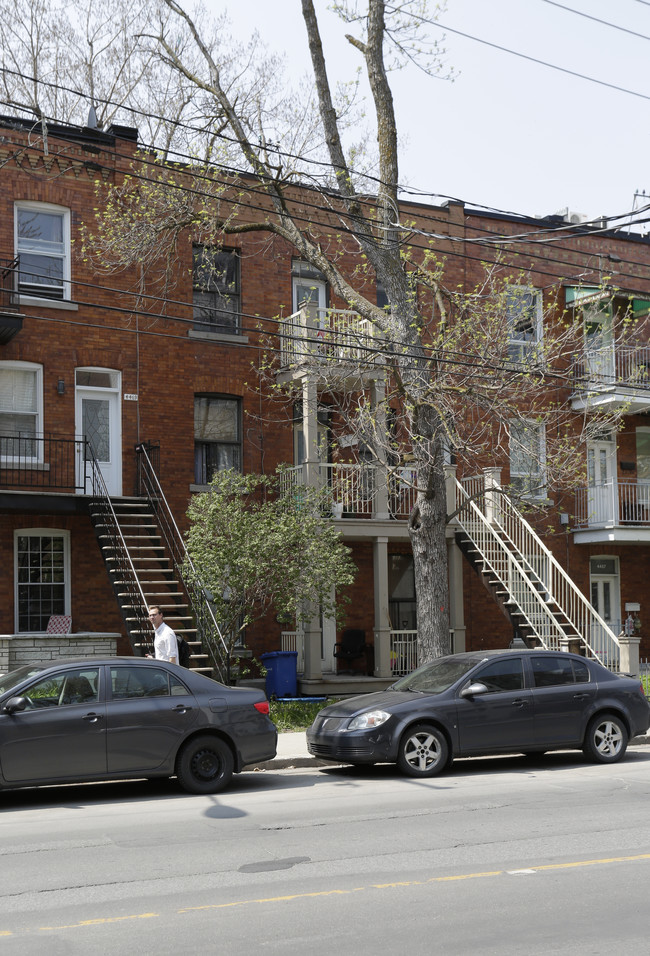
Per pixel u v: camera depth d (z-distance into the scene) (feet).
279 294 75.82
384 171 59.62
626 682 47.55
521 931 20.84
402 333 59.16
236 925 21.49
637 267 89.92
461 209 82.58
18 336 66.44
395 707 42.65
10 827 32.86
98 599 67.41
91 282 69.00
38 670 37.96
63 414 67.56
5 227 66.39
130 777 38.04
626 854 27.63
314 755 44.65
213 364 72.84
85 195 69.15
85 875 26.03
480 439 78.13
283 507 63.57
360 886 24.53
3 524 65.05
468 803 35.96
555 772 43.91
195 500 61.52
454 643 76.48
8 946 20.25
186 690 39.40
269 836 30.58
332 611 63.41
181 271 72.23
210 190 65.77
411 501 77.36
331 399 76.74
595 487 82.02
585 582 85.61
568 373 71.05
